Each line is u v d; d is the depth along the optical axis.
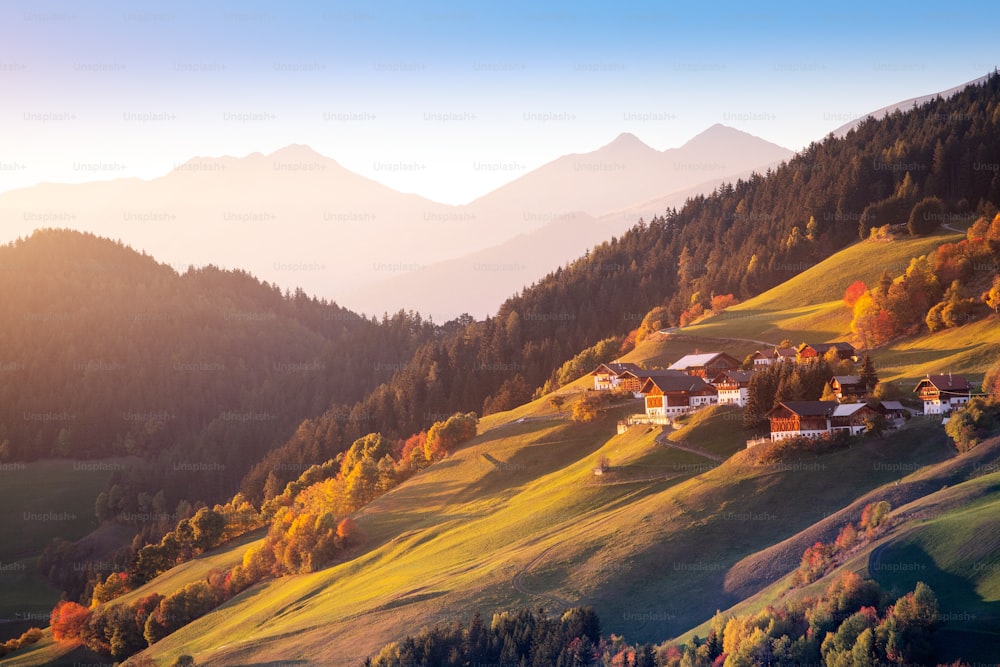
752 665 102.12
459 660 125.62
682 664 109.06
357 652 138.75
